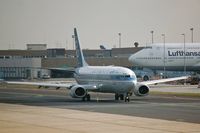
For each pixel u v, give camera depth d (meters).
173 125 97.50
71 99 174.00
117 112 123.25
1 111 125.50
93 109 131.75
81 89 162.50
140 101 162.25
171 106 141.88
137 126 96.00
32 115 115.50
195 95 189.38
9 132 88.88
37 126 96.50
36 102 159.25
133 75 162.75
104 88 166.00
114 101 162.25
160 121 104.00
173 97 181.12
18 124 99.50
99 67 172.62
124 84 160.12
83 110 128.75
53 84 174.12
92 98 177.88
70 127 95.00
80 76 178.12
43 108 134.25
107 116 113.31
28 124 99.38
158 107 138.12
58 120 105.69
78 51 192.62
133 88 161.25
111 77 163.25
